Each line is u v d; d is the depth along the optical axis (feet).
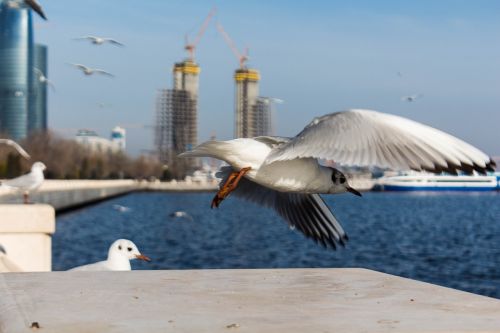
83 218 251.39
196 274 19.31
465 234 200.34
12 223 43.32
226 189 15.12
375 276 18.76
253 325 12.12
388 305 14.29
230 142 15.03
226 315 13.16
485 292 93.25
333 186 15.92
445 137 11.87
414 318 12.75
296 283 17.54
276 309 13.83
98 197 372.99
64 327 12.07
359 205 450.30
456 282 103.19
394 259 132.36
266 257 132.36
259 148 15.03
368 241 171.83
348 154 12.41
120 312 13.51
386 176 634.43
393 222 264.52
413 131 12.17
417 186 617.62
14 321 12.70
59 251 136.26
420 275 111.45
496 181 603.67
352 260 129.59
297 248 147.64
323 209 17.51
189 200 503.20
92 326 12.13
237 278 18.47
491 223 257.55
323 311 13.60
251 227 218.79
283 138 15.15
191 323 12.35
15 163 381.19
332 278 18.42
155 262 123.03
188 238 175.01
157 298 15.29
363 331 11.56
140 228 209.56
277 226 223.92
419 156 11.79
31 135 530.68
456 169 11.42
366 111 13.11
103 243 155.02
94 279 18.40
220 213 314.96
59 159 535.19
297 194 18.15
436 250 150.10
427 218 292.20
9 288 16.88
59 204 239.71
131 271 19.89
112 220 245.45
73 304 14.46
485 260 131.23
